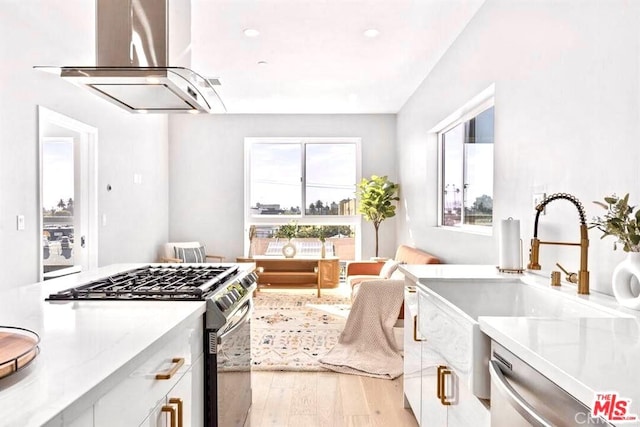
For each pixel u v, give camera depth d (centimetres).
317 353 377
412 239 572
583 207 195
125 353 111
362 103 627
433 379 200
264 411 274
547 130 226
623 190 168
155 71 191
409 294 256
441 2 317
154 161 630
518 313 209
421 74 488
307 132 701
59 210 400
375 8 329
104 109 470
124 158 523
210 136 701
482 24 320
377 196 629
